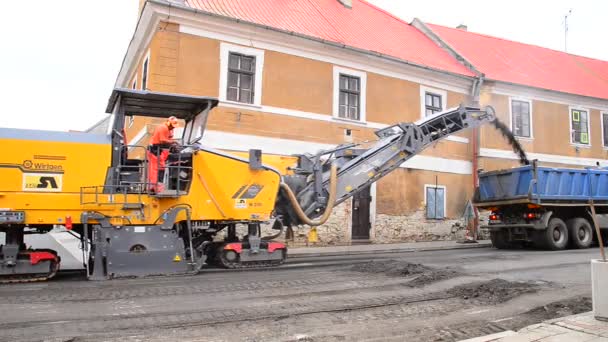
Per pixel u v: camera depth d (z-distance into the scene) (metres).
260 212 9.52
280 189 10.14
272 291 7.27
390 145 11.55
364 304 6.48
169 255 8.62
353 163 11.10
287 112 15.15
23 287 7.44
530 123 21.31
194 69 13.73
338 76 16.36
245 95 14.66
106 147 8.45
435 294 7.15
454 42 23.36
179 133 11.38
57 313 5.83
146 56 15.00
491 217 15.62
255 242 9.65
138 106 9.62
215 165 9.20
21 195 7.84
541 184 14.19
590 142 23.12
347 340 4.93
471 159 19.72
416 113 18.17
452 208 18.88
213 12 14.32
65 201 8.07
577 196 14.78
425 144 11.91
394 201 17.41
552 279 8.41
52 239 16.59
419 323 5.60
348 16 20.28
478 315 5.99
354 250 14.41
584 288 7.57
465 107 12.55
